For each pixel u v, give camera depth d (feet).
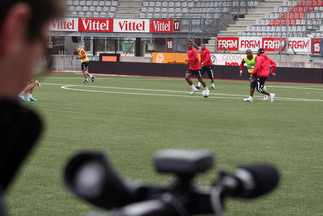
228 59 133.69
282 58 131.44
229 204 19.51
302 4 141.38
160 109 55.47
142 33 150.00
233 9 148.87
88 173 2.89
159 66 139.85
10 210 17.93
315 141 36.29
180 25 147.13
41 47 3.24
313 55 127.24
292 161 28.66
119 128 39.99
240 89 94.43
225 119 47.96
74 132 37.22
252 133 39.45
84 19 151.74
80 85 94.53
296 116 52.34
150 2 163.02
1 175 3.12
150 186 3.24
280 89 97.50
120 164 26.45
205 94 73.82
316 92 90.33
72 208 18.53
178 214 3.08
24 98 63.52
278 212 18.72
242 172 3.37
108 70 145.59
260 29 142.41
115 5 165.48
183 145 32.99
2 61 3.07
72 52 161.38
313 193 21.57
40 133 3.34
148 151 30.48
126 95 73.67
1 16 2.99
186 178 3.17
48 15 3.14
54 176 23.31
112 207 3.10
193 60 75.46
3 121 3.03
